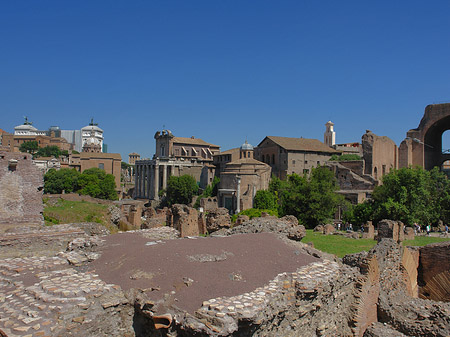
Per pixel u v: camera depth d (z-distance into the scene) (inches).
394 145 4023.1
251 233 695.1
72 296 369.1
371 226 1637.6
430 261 873.5
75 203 1800.0
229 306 366.0
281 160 4175.7
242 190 3535.9
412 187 2079.2
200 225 1381.6
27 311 337.7
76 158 5890.8
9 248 676.1
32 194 1074.1
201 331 329.7
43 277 426.3
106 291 386.3
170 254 509.7
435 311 613.0
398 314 624.4
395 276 747.4
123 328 376.5
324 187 2299.5
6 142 6186.0
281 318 409.4
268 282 442.9
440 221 2100.1
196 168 5093.5
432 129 3863.2
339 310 536.4
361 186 3243.1
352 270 590.6
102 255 517.0
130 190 5561.0
